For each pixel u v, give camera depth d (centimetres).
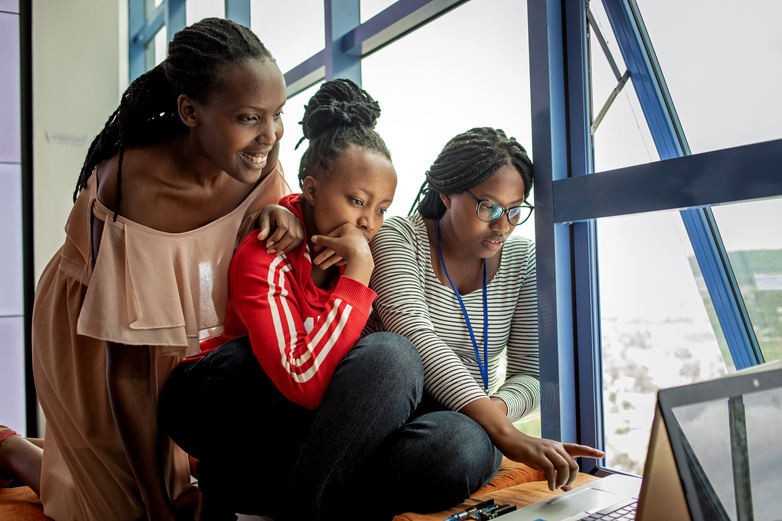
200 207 120
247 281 104
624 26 126
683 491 53
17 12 292
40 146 291
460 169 117
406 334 110
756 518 56
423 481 92
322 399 96
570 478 92
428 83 167
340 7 183
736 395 61
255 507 108
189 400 111
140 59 321
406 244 123
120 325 110
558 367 121
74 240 119
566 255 124
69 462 126
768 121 112
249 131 106
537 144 125
